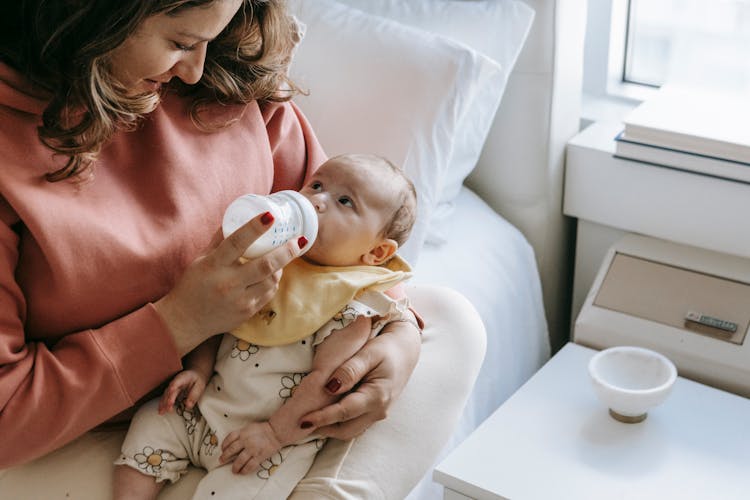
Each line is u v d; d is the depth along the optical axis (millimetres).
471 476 1410
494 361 1682
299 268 1186
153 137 1155
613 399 1457
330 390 1095
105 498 1126
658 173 1707
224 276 1054
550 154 1805
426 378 1259
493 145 1855
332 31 1632
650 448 1459
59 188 1060
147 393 1170
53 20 948
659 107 1742
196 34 965
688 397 1569
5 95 1010
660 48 1926
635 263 1739
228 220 1065
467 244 1742
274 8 1187
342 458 1152
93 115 988
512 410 1539
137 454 1111
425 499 1486
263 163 1275
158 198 1146
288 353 1133
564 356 1668
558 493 1379
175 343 1084
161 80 1050
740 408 1544
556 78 1745
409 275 1188
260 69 1228
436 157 1559
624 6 1895
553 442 1471
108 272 1094
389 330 1189
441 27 1705
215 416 1117
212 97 1213
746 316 1626
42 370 1064
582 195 1832
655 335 1665
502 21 1694
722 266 1687
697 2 1835
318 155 1394
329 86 1591
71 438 1104
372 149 1544
